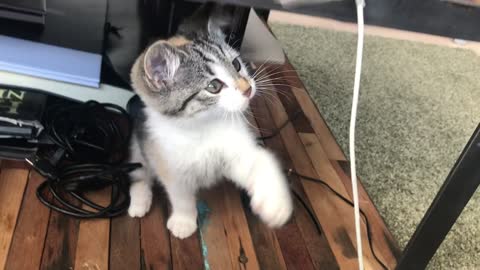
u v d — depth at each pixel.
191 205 0.34
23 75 0.36
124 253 0.32
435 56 0.73
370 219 0.39
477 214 0.43
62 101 0.38
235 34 0.42
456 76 0.69
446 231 0.30
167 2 0.43
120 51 0.41
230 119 0.32
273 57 0.53
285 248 0.34
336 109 0.54
